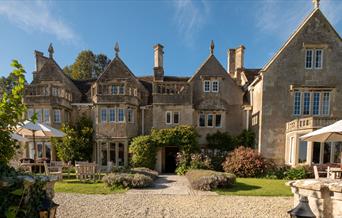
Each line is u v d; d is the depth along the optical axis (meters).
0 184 3.12
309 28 19.05
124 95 21.00
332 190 5.88
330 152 17.00
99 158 20.97
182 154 19.73
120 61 23.55
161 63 24.36
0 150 3.67
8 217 2.97
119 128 21.00
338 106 18.59
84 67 45.38
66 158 20.72
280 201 9.27
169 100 21.31
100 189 11.28
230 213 7.75
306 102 18.98
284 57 19.11
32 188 3.56
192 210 8.06
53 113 21.31
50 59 24.09
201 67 22.72
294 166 17.14
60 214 7.49
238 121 22.36
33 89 21.78
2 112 3.45
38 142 21.72
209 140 21.58
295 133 17.31
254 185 12.70
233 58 26.36
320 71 18.89
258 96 20.19
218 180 11.57
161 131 20.33
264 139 18.92
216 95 22.34
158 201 9.23
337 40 18.88
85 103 22.84
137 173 13.30
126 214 7.56
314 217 3.38
